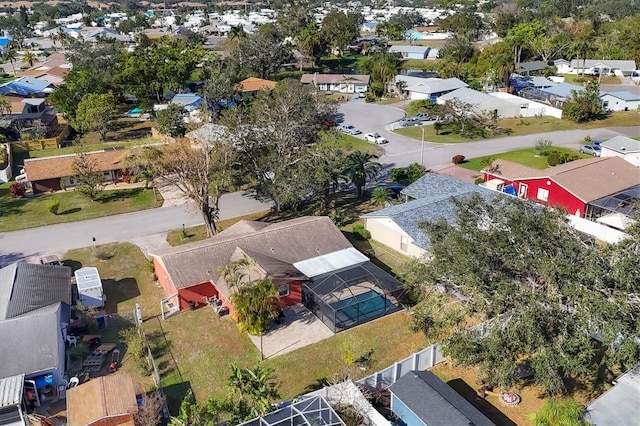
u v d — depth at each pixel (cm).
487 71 11000
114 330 3666
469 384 3036
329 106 7225
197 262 3956
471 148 7750
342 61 15375
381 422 2617
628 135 8331
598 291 2511
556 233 2777
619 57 13162
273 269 3781
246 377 2777
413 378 2789
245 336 3541
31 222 5519
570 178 5378
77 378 3081
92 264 4641
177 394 3047
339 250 4316
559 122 9038
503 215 2998
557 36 13675
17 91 10281
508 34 13838
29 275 3872
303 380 3125
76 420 2552
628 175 5597
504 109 9212
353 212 5556
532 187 5609
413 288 3662
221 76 9806
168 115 8119
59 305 3566
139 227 5366
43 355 3031
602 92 10019
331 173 5197
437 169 6825
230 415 2645
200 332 3603
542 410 2552
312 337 3519
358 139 8188
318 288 3766
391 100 10881
